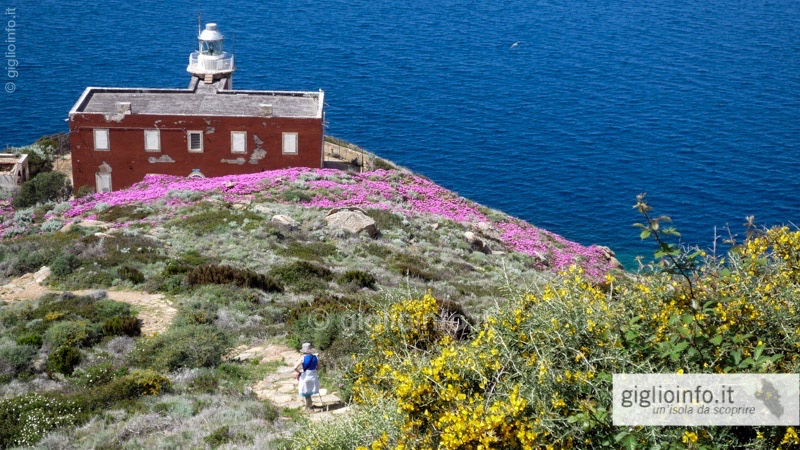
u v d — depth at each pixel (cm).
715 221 8419
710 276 1116
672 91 13175
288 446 1538
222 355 2348
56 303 2828
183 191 5100
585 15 18612
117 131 6238
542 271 4606
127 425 1845
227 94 6875
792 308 1032
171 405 1969
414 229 4738
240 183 5381
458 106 12275
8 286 3183
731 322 1016
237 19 17338
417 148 10556
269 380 2153
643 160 10181
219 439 1720
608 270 5072
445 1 19812
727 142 10862
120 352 2427
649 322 1061
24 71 12912
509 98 12738
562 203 8944
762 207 8775
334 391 2034
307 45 15450
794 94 13162
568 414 995
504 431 977
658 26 17638
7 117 10969
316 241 4088
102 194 5369
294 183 5372
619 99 12756
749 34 17062
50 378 2277
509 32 16988
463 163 10100
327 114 11688
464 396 1034
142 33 15800
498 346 1105
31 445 1809
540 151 10494
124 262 3366
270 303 2925
